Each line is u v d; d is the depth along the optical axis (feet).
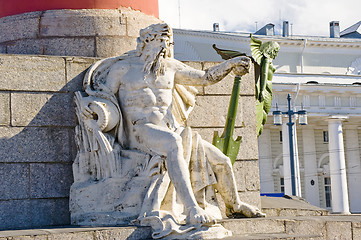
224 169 30.96
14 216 30.99
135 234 27.53
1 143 31.09
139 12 35.99
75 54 34.32
